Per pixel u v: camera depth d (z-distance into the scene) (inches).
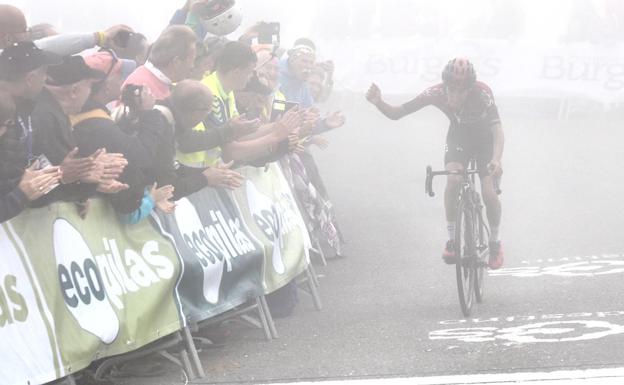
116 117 328.5
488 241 451.2
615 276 451.5
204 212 369.7
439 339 359.6
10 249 271.1
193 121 350.3
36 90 281.0
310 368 330.6
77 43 330.3
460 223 400.8
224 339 376.2
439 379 308.2
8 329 264.7
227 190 392.8
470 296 404.8
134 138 311.1
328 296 452.8
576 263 489.7
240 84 394.9
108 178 289.3
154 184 333.4
